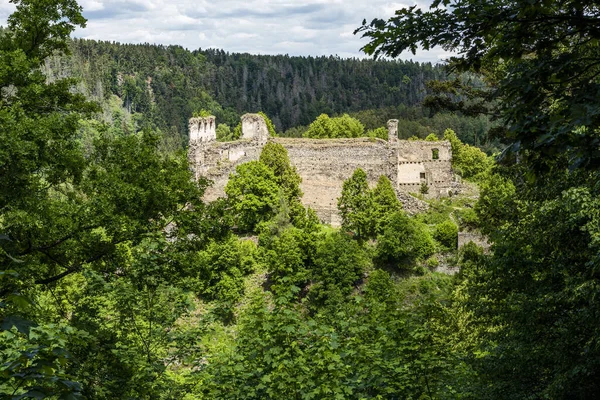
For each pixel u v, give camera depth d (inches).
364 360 1069.1
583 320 968.3
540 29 611.8
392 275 3472.0
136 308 1250.0
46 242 1314.0
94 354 1030.4
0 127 1154.7
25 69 1336.1
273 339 1048.2
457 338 1667.1
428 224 3779.5
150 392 1097.4
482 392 1059.9
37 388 472.4
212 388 1120.2
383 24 628.4
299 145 4207.7
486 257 1229.1
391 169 4128.9
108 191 1386.6
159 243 1328.7
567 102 575.8
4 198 1174.3
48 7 1492.4
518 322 1090.1
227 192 3944.4
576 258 1085.1
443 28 619.5
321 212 4111.7
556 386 943.0
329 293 3169.3
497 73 1737.2
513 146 575.2
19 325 450.3
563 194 1064.2
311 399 976.3
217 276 3270.2
